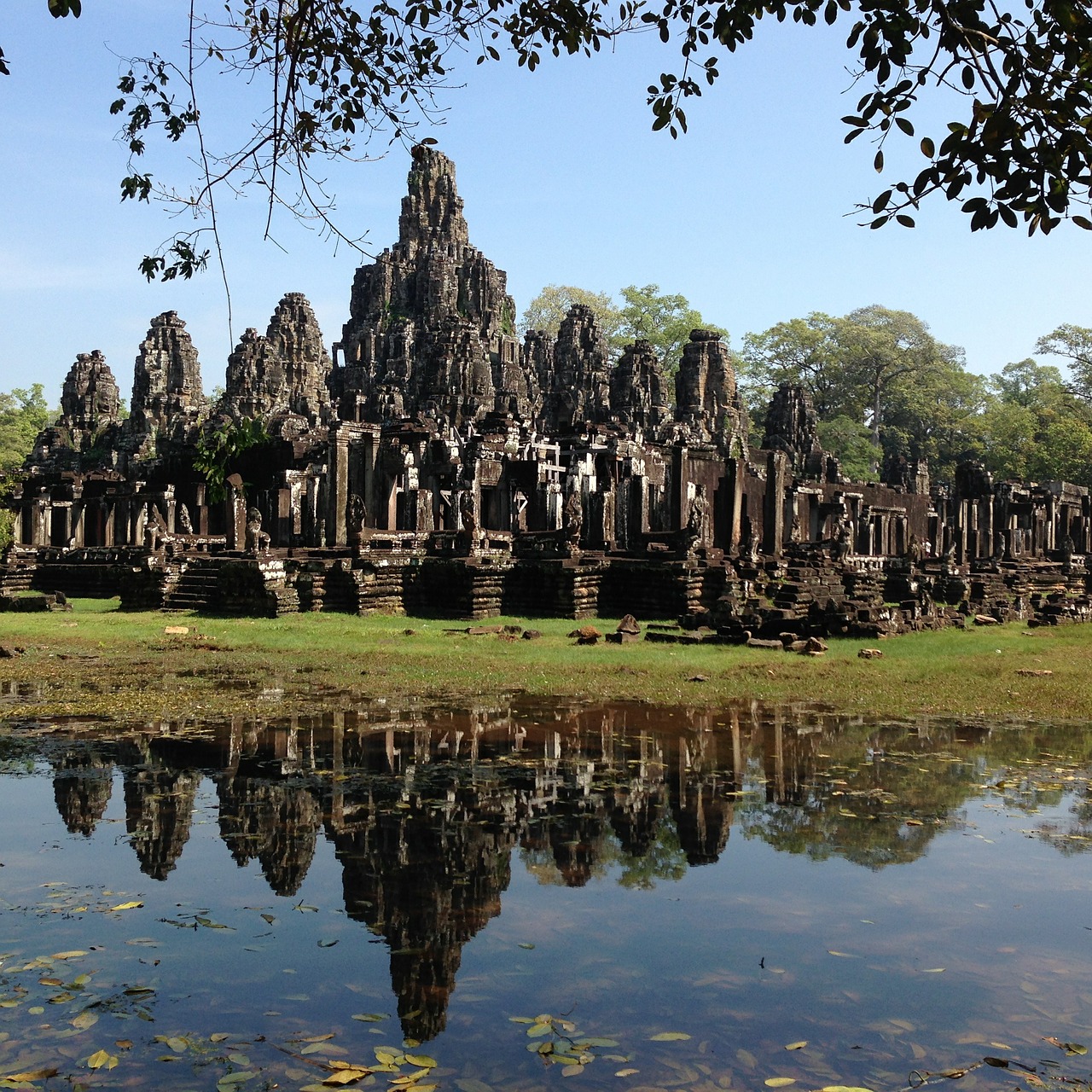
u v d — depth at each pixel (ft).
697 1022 15.52
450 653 61.05
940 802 28.30
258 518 89.25
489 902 20.42
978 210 20.58
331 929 18.98
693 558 83.92
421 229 263.90
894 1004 16.15
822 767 32.58
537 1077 13.88
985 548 159.33
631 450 106.42
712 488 135.13
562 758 33.55
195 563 92.53
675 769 32.17
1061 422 269.44
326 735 36.65
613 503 98.84
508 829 25.35
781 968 17.42
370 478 105.29
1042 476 268.62
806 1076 13.97
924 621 79.87
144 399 203.62
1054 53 20.02
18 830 24.84
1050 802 28.35
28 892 20.68
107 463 198.39
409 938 18.61
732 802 28.14
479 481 101.50
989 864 22.94
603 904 20.34
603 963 17.56
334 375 242.58
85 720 39.22
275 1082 13.66
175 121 26.99
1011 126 19.54
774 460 117.29
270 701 44.01
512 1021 15.49
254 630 72.84
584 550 91.66
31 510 132.67
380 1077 13.82
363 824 25.62
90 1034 14.97
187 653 60.95
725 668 55.42
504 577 86.84
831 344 315.37
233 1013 15.67
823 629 72.13
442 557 86.58
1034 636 78.59
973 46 20.26
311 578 86.28
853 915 19.88
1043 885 21.63
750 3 23.80
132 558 96.68
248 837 24.49
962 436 314.14
